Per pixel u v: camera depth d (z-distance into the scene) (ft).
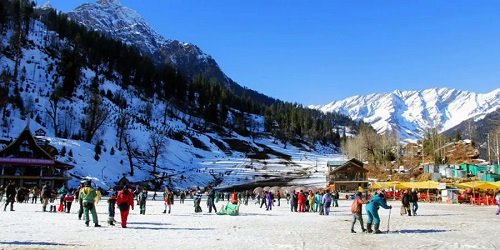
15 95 411.54
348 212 135.85
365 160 502.79
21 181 260.42
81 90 510.99
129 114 510.58
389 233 70.59
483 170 341.21
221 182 384.47
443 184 230.48
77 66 519.60
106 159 342.85
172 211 126.82
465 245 56.39
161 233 65.46
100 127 412.98
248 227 78.13
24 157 267.39
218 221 91.30
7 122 354.54
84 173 297.53
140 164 377.50
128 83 646.33
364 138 515.91
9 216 91.71
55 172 271.90
